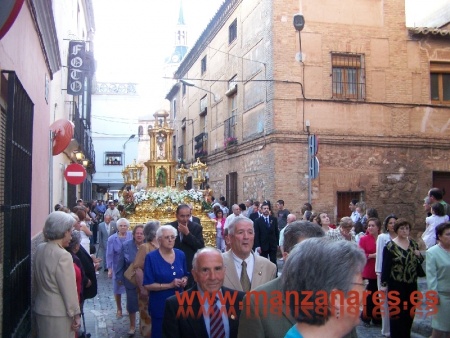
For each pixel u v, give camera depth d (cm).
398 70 1764
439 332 600
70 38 1703
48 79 1069
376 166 1722
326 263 215
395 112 1750
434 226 889
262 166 1764
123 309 977
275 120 1662
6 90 559
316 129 1686
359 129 1716
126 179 1440
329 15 1722
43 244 527
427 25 2153
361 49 1739
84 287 669
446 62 1811
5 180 523
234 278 449
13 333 557
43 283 512
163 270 555
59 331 508
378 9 1764
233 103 2180
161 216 1257
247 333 301
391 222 775
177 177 1463
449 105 1803
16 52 623
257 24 1828
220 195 2323
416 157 1758
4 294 517
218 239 1366
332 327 213
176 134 3506
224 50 2262
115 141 4841
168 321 381
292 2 1695
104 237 1485
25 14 695
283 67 1677
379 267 775
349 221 849
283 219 1484
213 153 2448
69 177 1506
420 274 696
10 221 523
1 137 545
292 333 216
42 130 957
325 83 1703
